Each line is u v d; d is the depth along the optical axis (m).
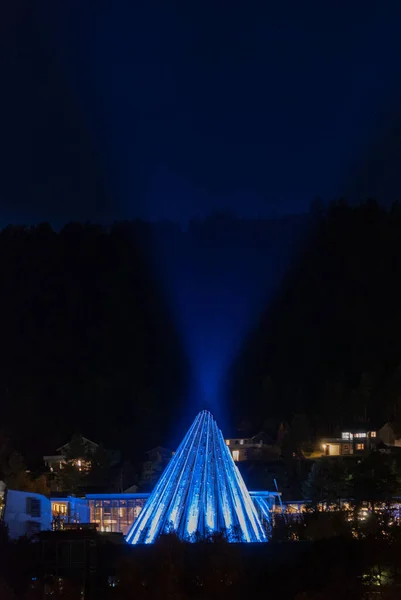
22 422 131.25
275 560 40.94
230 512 62.22
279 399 139.38
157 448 114.44
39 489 83.56
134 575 39.06
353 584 38.94
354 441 105.31
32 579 41.56
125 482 99.69
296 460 98.94
